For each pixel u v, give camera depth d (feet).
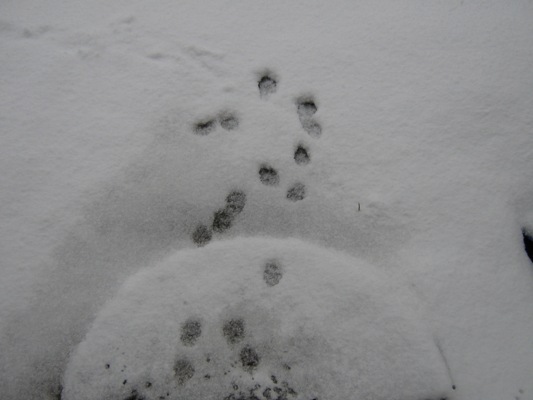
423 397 2.48
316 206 2.89
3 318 2.61
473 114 3.00
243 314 2.65
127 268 2.75
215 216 2.89
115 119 3.05
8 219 2.80
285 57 3.23
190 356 2.57
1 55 3.26
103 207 2.86
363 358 2.56
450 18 3.29
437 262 2.70
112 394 2.50
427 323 2.61
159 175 2.94
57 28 3.36
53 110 3.09
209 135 3.04
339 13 3.36
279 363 2.56
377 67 3.16
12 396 2.51
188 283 2.71
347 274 2.72
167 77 3.17
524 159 2.88
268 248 2.80
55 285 2.69
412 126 2.99
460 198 2.82
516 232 2.75
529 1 3.35
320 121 3.06
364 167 2.92
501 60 3.13
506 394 2.48
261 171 2.97
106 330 2.60
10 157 2.95
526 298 2.63
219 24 3.35
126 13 3.39
